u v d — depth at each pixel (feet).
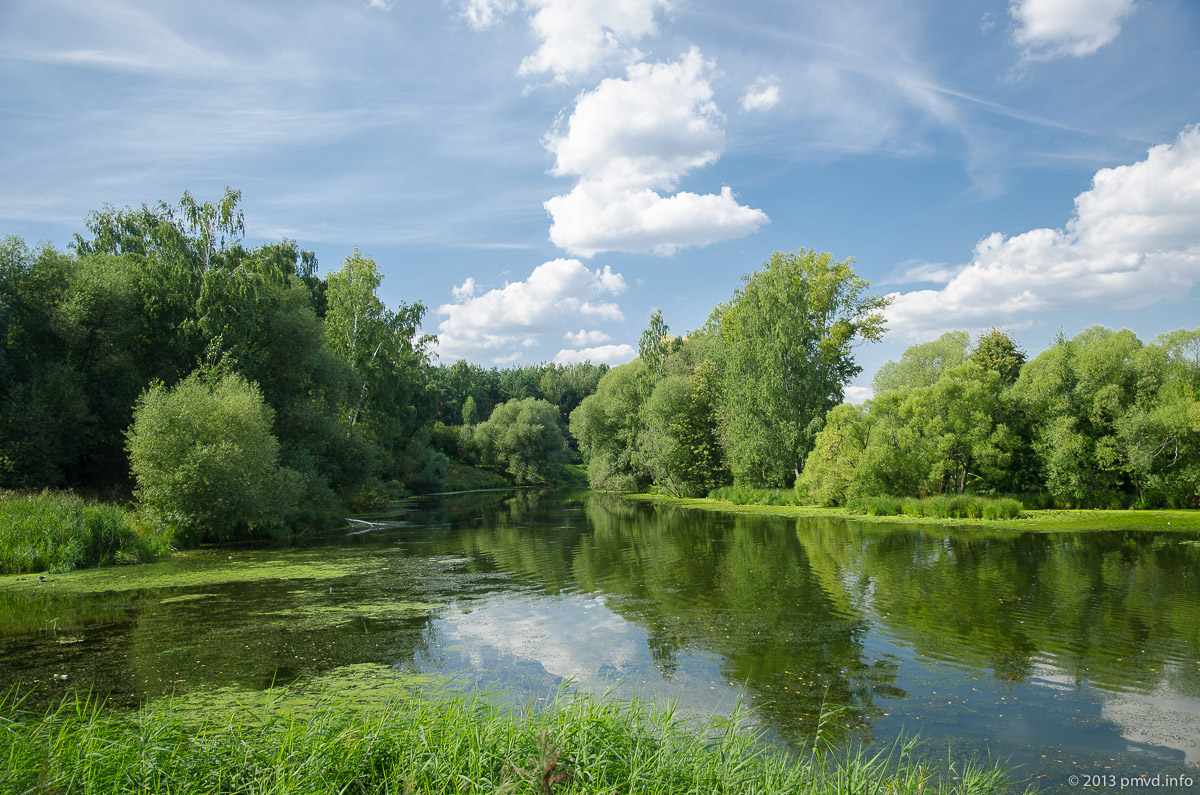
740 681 31.30
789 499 125.29
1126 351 99.60
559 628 41.14
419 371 184.96
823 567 60.39
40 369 86.28
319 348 119.24
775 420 131.95
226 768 16.38
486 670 32.73
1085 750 23.97
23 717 25.71
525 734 17.51
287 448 105.60
